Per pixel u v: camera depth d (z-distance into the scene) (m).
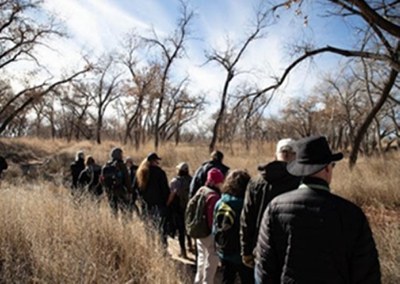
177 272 4.53
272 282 2.28
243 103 15.47
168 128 54.62
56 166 19.84
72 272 3.57
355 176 10.40
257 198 3.32
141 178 6.20
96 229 4.55
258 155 17.84
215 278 5.11
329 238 2.06
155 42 30.91
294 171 2.27
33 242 3.93
